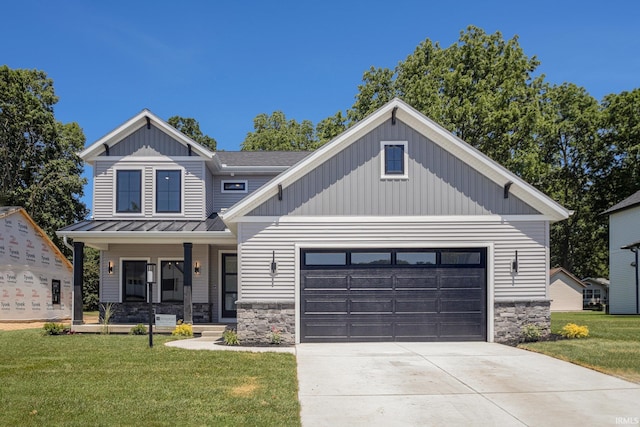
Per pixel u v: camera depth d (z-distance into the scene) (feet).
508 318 47.78
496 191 48.85
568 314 98.02
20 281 79.10
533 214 48.73
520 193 48.65
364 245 47.85
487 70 105.19
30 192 117.29
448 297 48.32
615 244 106.83
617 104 128.36
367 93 117.39
